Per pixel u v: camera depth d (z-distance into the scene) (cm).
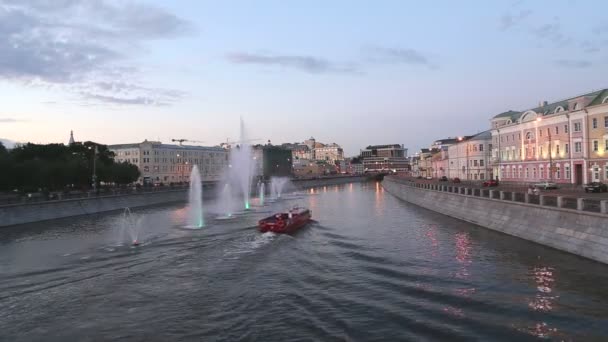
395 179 14825
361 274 3180
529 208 4216
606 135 7106
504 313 2331
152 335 2128
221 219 6600
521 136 9606
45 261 3678
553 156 8375
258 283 2956
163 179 17425
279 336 2102
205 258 3709
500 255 3594
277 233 4994
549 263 3228
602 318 2216
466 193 6144
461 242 4266
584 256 3284
